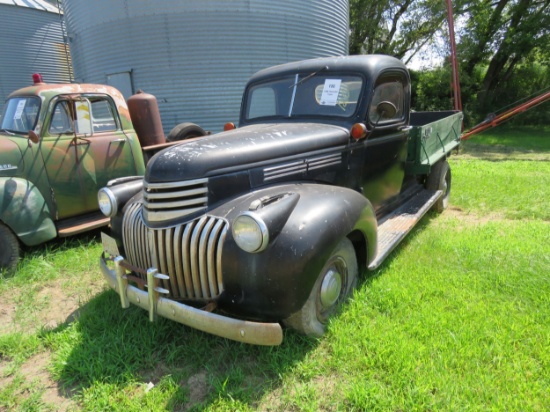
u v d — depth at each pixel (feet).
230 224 7.68
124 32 35.83
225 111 36.78
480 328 8.67
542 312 9.27
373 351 8.07
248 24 35.50
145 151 18.92
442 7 60.90
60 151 14.85
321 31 39.65
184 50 35.17
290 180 9.68
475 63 66.90
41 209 13.93
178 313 7.54
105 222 15.64
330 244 7.78
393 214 13.88
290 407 7.02
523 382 7.09
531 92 69.67
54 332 9.61
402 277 11.23
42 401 7.49
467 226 16.12
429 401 6.76
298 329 8.36
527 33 58.54
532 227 15.46
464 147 45.19
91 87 16.06
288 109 12.57
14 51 50.55
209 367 7.96
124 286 8.45
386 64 12.20
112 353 8.45
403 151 14.20
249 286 7.32
